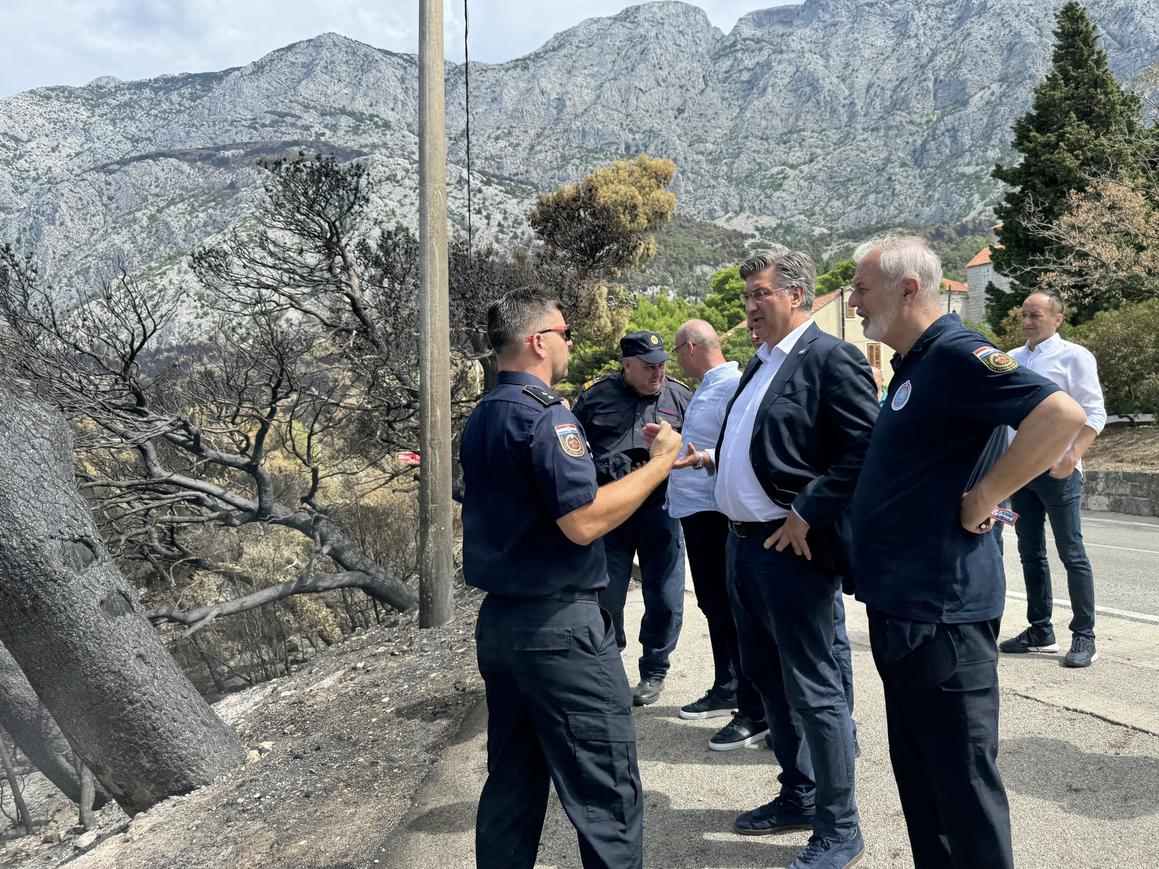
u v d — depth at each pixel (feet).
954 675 6.56
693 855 9.11
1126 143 82.79
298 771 14.17
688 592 20.86
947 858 6.99
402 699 16.37
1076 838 8.64
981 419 6.27
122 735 15.96
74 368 40.75
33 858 21.66
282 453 60.39
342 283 50.26
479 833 7.64
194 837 12.55
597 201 99.35
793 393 8.36
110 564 16.57
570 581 7.22
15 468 15.40
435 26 22.21
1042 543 14.29
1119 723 11.07
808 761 9.22
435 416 22.90
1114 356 54.19
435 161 22.35
